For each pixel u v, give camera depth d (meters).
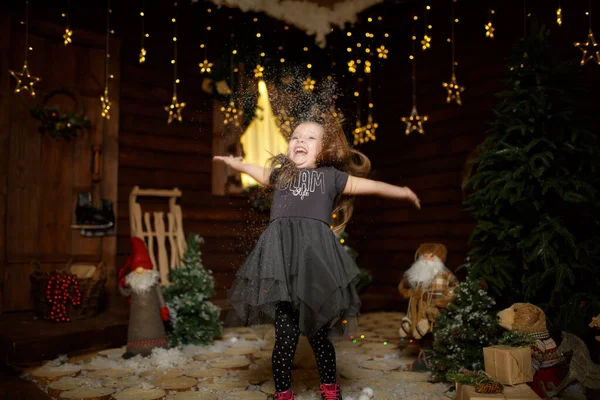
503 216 3.40
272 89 3.65
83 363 3.85
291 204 2.65
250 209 6.67
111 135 5.79
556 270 3.04
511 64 3.61
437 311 3.46
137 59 6.11
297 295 2.41
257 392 3.07
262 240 2.63
